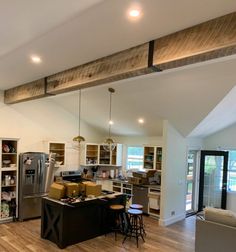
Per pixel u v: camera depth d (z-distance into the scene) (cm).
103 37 290
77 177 817
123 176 876
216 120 666
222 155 785
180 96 541
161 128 736
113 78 355
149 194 726
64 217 489
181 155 716
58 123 795
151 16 238
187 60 271
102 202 557
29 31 282
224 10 224
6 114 676
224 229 413
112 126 838
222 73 432
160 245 523
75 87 425
